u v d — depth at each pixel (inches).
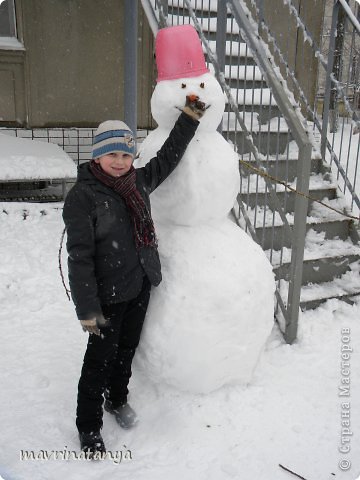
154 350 102.3
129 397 109.9
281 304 134.5
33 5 255.3
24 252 178.2
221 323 101.5
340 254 157.6
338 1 175.3
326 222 164.9
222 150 104.4
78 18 263.9
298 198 123.9
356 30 174.4
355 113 177.8
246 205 150.3
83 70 271.6
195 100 95.7
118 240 88.7
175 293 100.9
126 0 180.1
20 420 102.9
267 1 260.5
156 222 110.2
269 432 103.2
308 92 284.5
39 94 268.4
